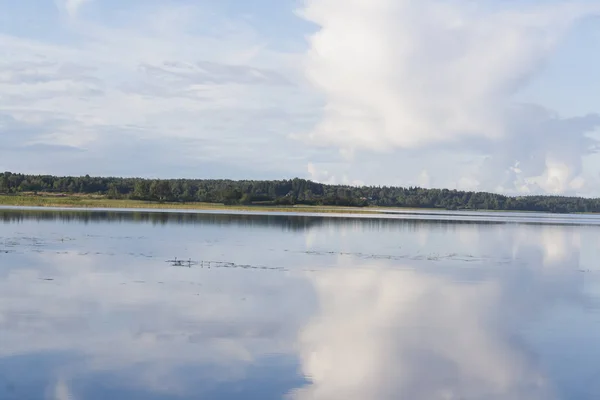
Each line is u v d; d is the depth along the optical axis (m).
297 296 30.00
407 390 17.42
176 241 57.00
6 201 160.50
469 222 124.44
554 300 31.16
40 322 23.50
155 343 21.06
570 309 28.80
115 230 69.12
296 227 84.44
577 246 68.38
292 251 51.25
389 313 26.84
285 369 18.81
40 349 20.09
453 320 25.78
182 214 120.25
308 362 19.52
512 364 19.91
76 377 17.69
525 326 25.05
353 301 29.30
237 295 29.78
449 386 17.80
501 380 18.41
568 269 45.94
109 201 182.75
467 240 71.62
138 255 44.62
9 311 25.20
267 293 30.55
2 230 65.12
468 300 30.56
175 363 19.06
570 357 20.72
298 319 25.11
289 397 16.66
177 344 21.02
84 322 23.61
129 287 31.08
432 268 42.97
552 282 37.97
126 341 21.20
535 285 36.41
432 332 23.59
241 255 46.69
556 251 61.44
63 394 16.44
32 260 40.34
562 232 96.38
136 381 17.47
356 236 71.38
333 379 18.05
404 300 30.03
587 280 39.41
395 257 49.28
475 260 49.78
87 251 46.34
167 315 25.05
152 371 18.30
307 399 16.53
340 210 189.75
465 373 18.91
